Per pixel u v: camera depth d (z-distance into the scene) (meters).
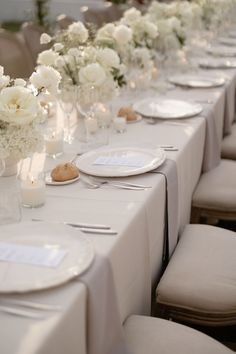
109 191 1.74
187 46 3.78
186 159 2.21
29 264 1.27
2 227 1.45
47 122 2.43
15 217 1.52
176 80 3.33
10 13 10.91
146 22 3.10
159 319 1.57
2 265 1.27
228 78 3.45
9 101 1.51
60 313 1.11
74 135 2.31
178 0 4.36
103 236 1.43
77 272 1.23
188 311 1.71
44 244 1.36
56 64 2.13
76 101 2.22
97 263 1.29
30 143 1.56
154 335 1.48
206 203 2.45
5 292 1.16
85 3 9.84
